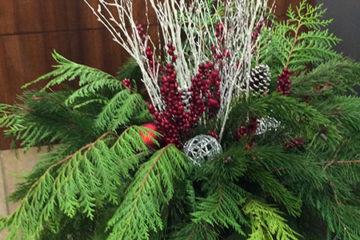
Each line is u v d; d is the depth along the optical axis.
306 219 0.75
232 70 0.76
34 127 0.71
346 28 1.06
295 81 0.85
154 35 1.06
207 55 0.89
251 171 0.66
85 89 0.68
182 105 0.71
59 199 0.56
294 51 0.94
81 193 0.56
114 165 0.59
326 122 0.58
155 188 0.57
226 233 0.71
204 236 0.62
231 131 0.76
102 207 0.66
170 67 0.67
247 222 0.59
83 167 0.59
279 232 0.55
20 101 1.04
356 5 1.02
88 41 1.04
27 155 1.09
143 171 0.60
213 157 0.68
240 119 0.71
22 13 0.97
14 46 1.00
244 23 0.76
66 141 0.71
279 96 0.60
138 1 1.03
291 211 0.64
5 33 0.98
